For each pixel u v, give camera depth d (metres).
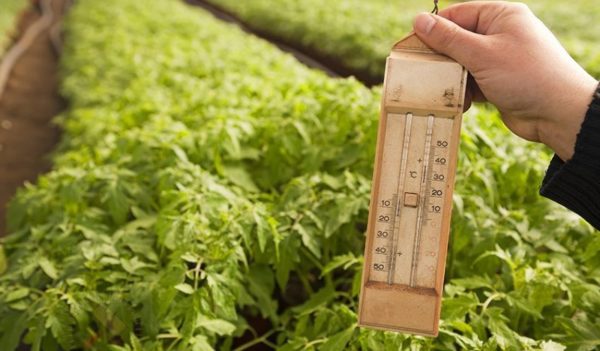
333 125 1.28
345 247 1.11
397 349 0.86
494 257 1.01
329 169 1.21
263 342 1.10
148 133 1.32
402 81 0.75
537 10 4.07
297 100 1.33
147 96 1.87
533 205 1.11
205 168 1.22
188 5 6.22
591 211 0.78
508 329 0.88
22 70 4.21
